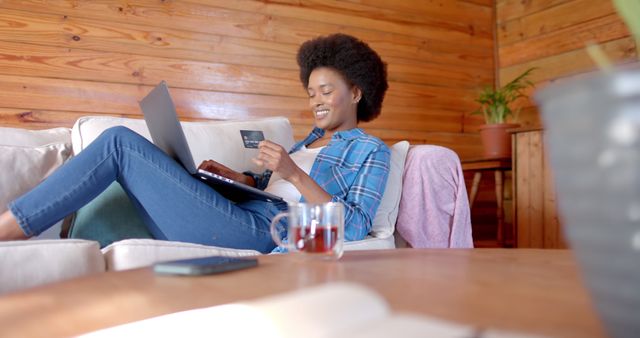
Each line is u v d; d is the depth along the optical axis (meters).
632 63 0.34
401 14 3.19
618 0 0.34
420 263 0.74
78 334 0.46
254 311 0.40
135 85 2.51
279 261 0.81
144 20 2.54
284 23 2.85
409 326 0.34
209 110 2.66
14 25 2.31
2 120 2.27
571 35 3.12
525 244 2.56
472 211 3.31
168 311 0.53
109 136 1.31
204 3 2.67
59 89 2.37
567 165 0.32
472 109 3.39
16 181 1.45
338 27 3.00
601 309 0.32
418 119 3.20
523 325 0.38
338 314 0.35
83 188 1.24
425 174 1.57
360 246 1.40
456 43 3.36
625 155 0.29
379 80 1.87
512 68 3.43
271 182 1.75
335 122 1.80
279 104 2.82
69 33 2.40
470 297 0.48
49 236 1.53
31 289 0.62
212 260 0.75
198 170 1.34
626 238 0.30
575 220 0.32
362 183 1.49
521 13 3.39
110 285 0.63
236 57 2.73
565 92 0.32
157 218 1.40
